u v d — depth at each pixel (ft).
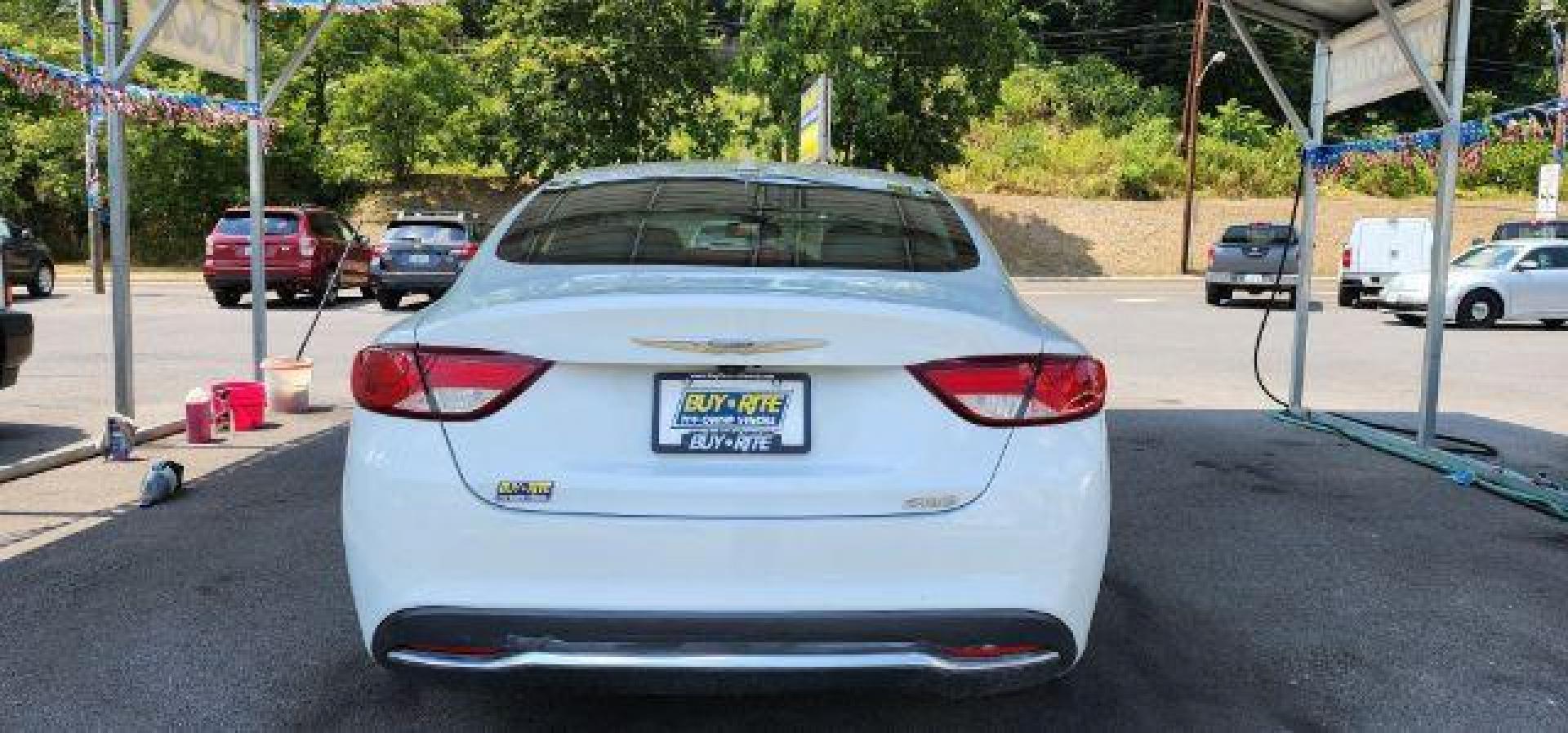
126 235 22.38
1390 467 22.45
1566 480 21.61
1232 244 70.03
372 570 8.58
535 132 101.55
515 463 8.46
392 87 101.35
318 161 102.42
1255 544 16.83
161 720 10.53
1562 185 135.13
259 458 21.85
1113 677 11.82
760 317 8.42
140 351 39.47
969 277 10.51
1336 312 66.49
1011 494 8.57
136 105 22.79
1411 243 67.87
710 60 104.12
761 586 8.37
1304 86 192.34
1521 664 12.32
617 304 8.43
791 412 8.63
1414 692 11.53
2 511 17.79
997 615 8.46
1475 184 141.18
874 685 8.54
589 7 99.35
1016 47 100.83
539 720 10.64
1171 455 23.44
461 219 61.00
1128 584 14.90
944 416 8.65
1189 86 138.31
